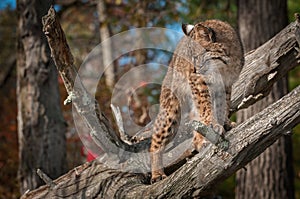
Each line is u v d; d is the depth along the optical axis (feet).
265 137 17.46
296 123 17.35
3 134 52.39
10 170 49.96
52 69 33.35
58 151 32.94
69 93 19.30
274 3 34.47
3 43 65.16
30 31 33.17
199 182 18.60
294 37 23.86
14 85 59.98
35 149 32.68
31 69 33.14
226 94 22.49
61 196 22.38
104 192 21.67
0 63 63.10
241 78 24.77
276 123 17.25
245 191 33.73
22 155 32.96
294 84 46.96
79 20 66.80
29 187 32.55
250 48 34.24
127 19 53.93
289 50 24.13
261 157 33.55
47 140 32.76
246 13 34.63
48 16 17.84
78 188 22.26
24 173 32.81
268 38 34.19
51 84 33.27
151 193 19.67
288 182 33.65
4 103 55.16
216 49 22.40
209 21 23.77
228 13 45.14
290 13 47.47
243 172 33.88
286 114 17.20
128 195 20.75
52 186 22.27
